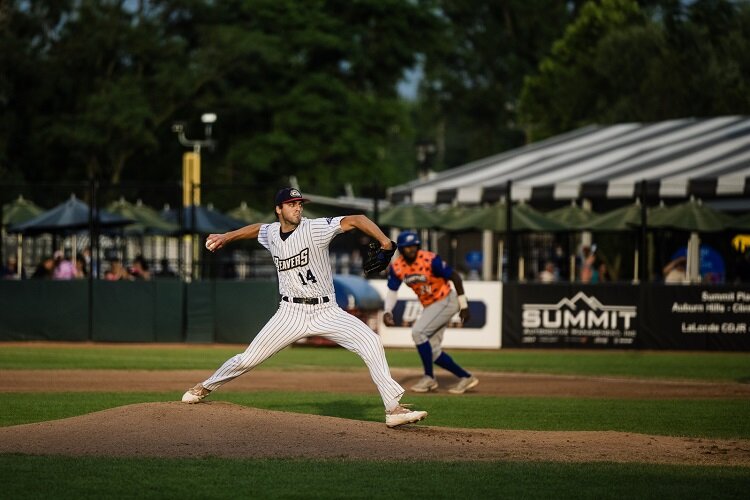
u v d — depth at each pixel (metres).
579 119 174.00
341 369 57.56
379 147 183.38
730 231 83.50
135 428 29.02
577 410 40.16
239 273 100.12
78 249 102.12
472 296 73.94
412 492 23.30
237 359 31.00
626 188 91.25
